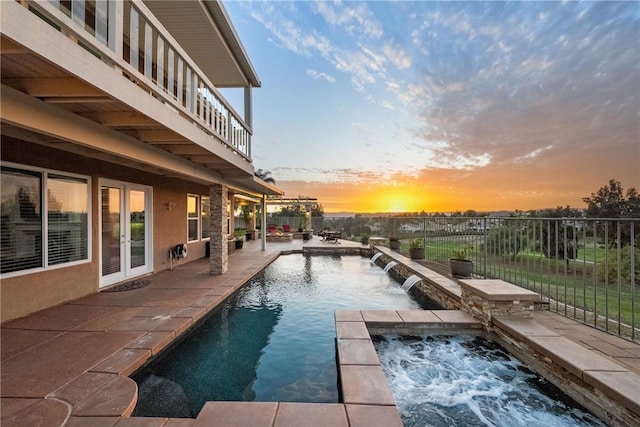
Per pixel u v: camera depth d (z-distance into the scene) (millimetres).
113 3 3029
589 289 5742
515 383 3418
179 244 9125
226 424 2346
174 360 3992
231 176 8695
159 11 6121
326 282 8594
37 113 3006
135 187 7395
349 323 4418
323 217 25359
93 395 2715
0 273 4352
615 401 2570
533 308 4395
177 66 4598
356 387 2811
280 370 3781
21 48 2176
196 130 4914
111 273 6695
